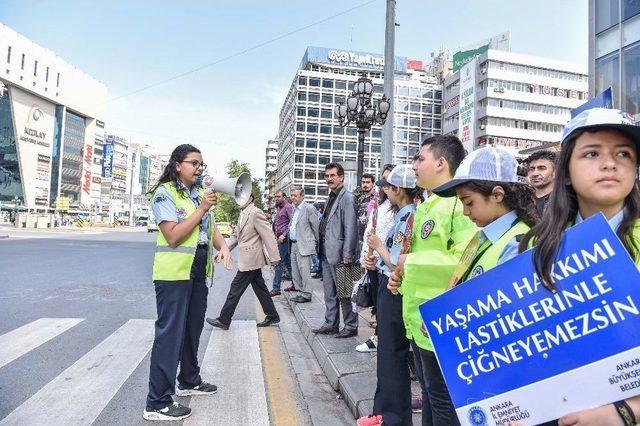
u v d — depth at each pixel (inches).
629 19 459.5
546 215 53.7
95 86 3700.8
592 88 502.3
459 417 55.1
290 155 3093.0
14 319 234.2
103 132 3924.7
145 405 133.0
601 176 48.8
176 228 124.3
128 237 1245.1
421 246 90.0
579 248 48.9
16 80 2824.8
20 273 400.5
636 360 44.7
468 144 2623.0
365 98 399.2
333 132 2942.9
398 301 107.4
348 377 150.3
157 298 127.5
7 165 2972.4
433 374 79.6
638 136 48.1
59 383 147.9
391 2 390.9
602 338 46.8
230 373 164.1
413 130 2979.8
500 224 65.9
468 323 55.6
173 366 126.3
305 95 2925.7
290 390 152.6
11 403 132.0
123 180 4697.3
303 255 290.2
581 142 50.6
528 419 50.3
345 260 199.9
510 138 2497.5
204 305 143.6
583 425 46.1
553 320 49.8
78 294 309.3
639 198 49.6
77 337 202.2
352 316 203.2
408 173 113.7
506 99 2498.8
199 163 133.6
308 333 217.2
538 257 50.9
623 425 44.4
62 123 3307.1
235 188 133.0
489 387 53.2
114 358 174.4
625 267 46.4
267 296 240.7
